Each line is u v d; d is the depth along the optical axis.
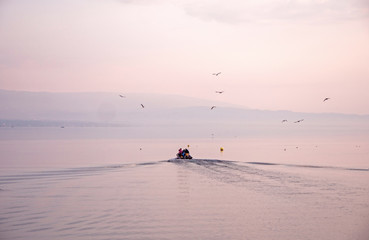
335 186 45.03
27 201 38.09
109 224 30.16
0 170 63.94
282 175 53.94
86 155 97.50
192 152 106.56
